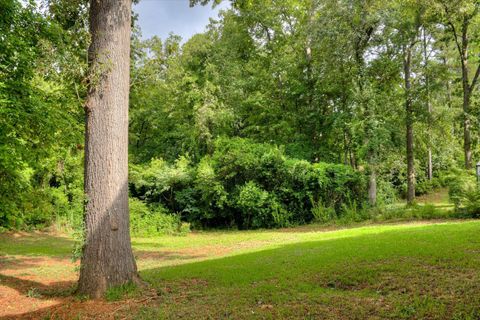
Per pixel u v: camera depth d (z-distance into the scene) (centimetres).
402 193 2812
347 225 1579
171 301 566
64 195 2072
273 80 2584
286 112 2461
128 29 706
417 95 2064
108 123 661
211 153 2362
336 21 1938
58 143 989
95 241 634
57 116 891
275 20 2597
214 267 785
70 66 643
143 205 2011
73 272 887
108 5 679
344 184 1877
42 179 1989
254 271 707
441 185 3198
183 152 2528
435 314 419
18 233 1847
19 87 823
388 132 1878
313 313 462
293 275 643
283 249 959
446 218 1426
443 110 2159
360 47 2009
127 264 652
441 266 587
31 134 897
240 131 2639
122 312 534
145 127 3056
